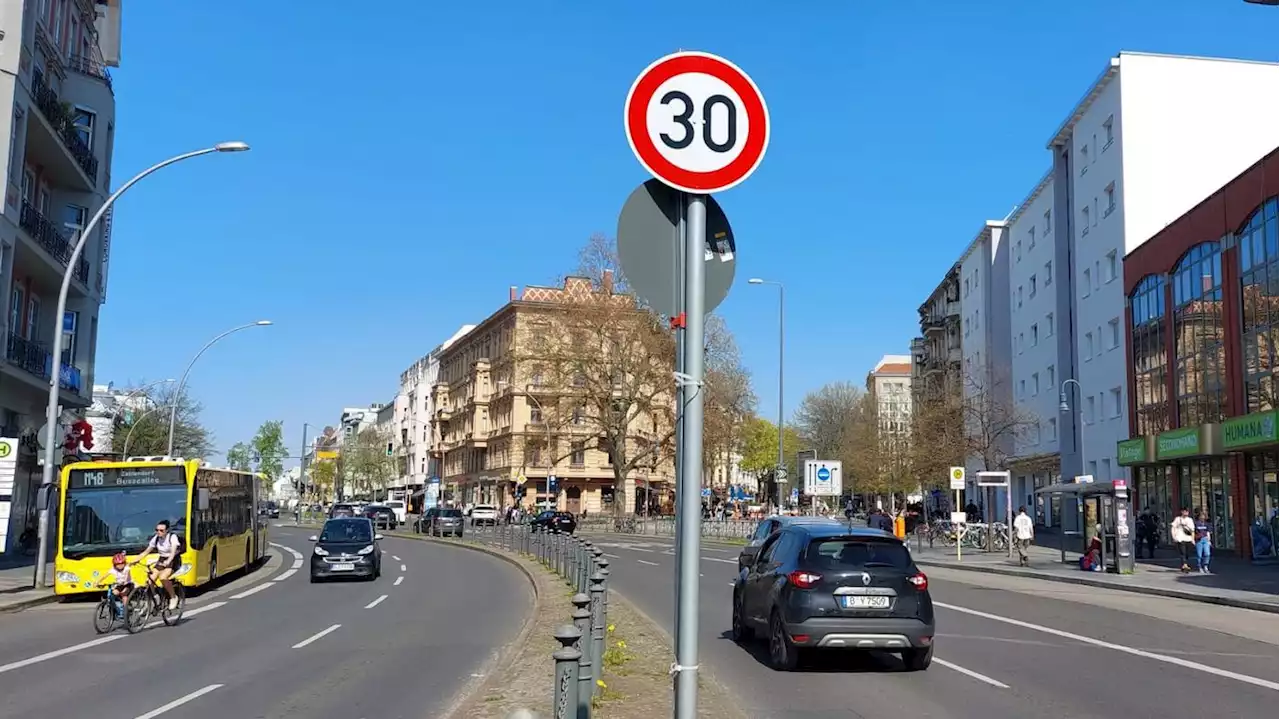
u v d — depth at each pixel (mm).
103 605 16484
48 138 30844
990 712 9547
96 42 39188
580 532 60750
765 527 22438
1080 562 30375
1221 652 13695
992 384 60250
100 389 82000
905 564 12109
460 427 105438
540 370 58719
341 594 23891
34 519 34625
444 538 53062
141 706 10133
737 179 4508
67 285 22672
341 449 139750
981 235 68688
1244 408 33938
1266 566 30281
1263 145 45469
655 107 4500
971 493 72500
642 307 55594
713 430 55312
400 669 12406
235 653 13977
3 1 27969
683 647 4219
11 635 16234
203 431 71688
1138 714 9461
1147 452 39094
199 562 23312
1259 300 32938
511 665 11461
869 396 87250
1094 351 49500
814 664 12477
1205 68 45656
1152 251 41531
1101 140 48562
